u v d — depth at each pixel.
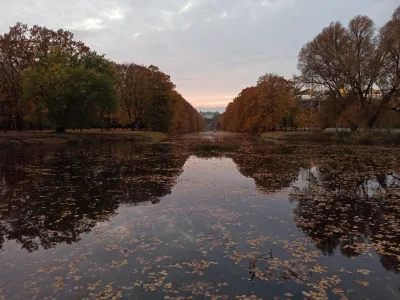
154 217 9.75
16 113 45.53
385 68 35.22
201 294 5.39
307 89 43.28
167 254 7.01
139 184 14.90
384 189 13.35
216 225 8.92
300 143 42.44
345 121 38.09
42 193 13.04
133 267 6.40
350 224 8.95
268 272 6.15
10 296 5.41
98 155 27.70
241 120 85.12
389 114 37.12
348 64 36.38
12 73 43.75
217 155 28.31
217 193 12.97
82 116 42.78
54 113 40.56
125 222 9.31
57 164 21.69
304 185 14.38
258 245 7.48
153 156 27.36
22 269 6.41
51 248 7.48
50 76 38.62
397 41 32.44
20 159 24.42
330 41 38.78
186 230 8.55
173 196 12.48
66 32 47.72
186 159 25.23
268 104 59.19
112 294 5.42
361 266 6.39
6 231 8.66
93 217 9.84
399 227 8.66
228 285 5.68
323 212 10.13
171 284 5.72
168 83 65.12
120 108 59.00
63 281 5.88
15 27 43.38
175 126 80.81
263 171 18.58
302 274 6.07
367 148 31.97
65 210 10.59
